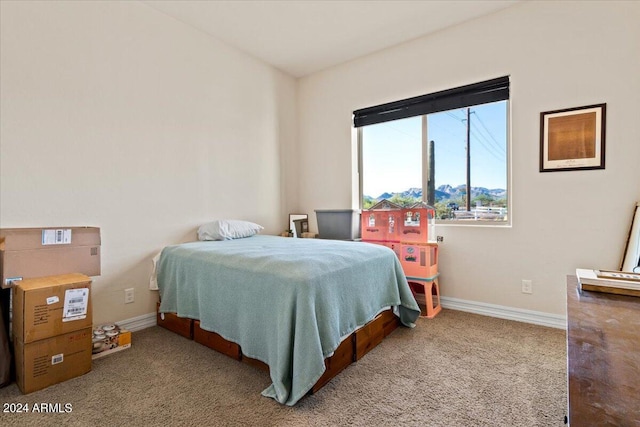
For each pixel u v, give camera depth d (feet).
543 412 4.90
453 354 6.82
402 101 10.85
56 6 7.04
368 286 6.99
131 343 7.43
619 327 2.90
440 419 4.76
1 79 6.34
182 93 9.50
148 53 8.69
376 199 12.07
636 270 6.79
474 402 5.16
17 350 5.58
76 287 5.96
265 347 5.71
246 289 6.08
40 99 6.82
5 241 5.91
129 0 8.28
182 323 7.92
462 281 9.73
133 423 4.71
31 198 6.72
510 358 6.62
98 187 7.73
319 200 13.08
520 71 8.70
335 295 5.92
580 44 7.91
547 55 8.33
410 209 9.77
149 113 8.73
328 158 12.79
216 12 9.04
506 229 8.99
